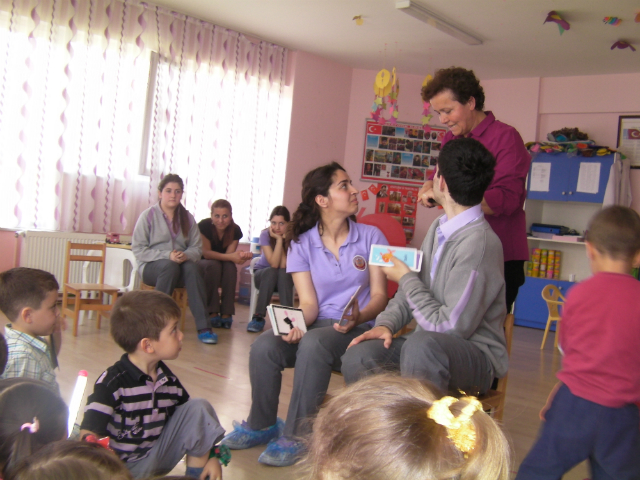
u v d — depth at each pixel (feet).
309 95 22.18
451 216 6.51
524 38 17.89
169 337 5.41
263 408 7.27
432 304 6.25
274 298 20.68
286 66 21.61
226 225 16.69
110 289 13.43
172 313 5.42
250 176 20.97
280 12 17.87
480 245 6.15
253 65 20.63
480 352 6.20
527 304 21.15
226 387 9.95
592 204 21.38
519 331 19.95
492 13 16.16
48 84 16.01
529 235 21.44
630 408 4.90
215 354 12.45
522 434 8.86
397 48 20.29
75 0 16.19
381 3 16.28
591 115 21.07
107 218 17.39
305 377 6.72
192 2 17.58
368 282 7.94
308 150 22.44
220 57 19.69
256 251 18.49
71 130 16.48
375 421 1.85
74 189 16.61
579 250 21.29
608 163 19.94
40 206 16.16
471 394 6.13
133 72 17.57
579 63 19.80
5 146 15.52
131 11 17.35
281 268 15.78
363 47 20.57
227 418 8.36
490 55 19.86
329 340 6.84
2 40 15.19
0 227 15.62
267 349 7.14
